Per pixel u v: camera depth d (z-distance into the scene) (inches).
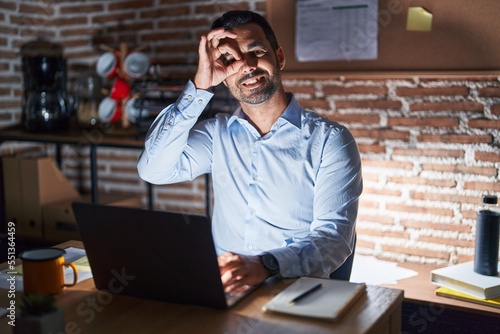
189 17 129.1
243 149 85.7
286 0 116.2
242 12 84.7
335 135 82.7
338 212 76.9
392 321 60.6
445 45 105.5
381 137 113.3
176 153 82.7
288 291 61.1
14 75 140.8
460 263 109.1
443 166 109.0
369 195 115.5
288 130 84.7
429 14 105.8
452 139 107.7
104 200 136.0
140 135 123.9
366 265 109.6
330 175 80.0
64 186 136.5
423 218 111.6
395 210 113.7
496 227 93.9
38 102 133.9
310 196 83.0
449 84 107.1
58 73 137.1
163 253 58.2
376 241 115.8
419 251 112.5
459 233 109.0
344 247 72.6
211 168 91.4
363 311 56.9
